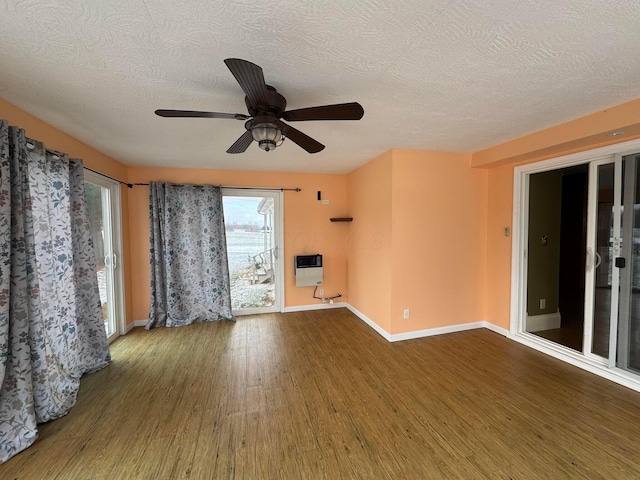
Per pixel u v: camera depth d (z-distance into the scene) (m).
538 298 3.65
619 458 1.65
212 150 3.21
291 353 3.10
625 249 2.41
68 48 1.42
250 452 1.73
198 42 1.39
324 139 2.92
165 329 3.85
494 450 1.73
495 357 2.96
